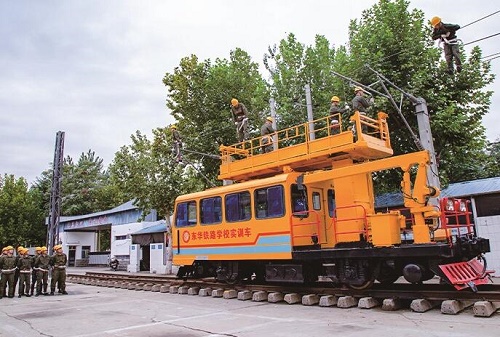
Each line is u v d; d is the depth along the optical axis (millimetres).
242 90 25156
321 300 10617
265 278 13039
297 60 23312
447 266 9234
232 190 13531
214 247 13891
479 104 18328
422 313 8906
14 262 16578
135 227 36625
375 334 7230
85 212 59188
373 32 19266
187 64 25547
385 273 10648
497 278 15219
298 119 21719
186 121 25359
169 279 18031
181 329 8625
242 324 8859
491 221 16203
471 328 7273
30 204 50750
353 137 11484
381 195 20281
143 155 27234
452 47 10664
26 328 9688
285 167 12977
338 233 11250
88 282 21828
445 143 18344
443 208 9398
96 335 8422
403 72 18500
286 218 11844
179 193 26094
